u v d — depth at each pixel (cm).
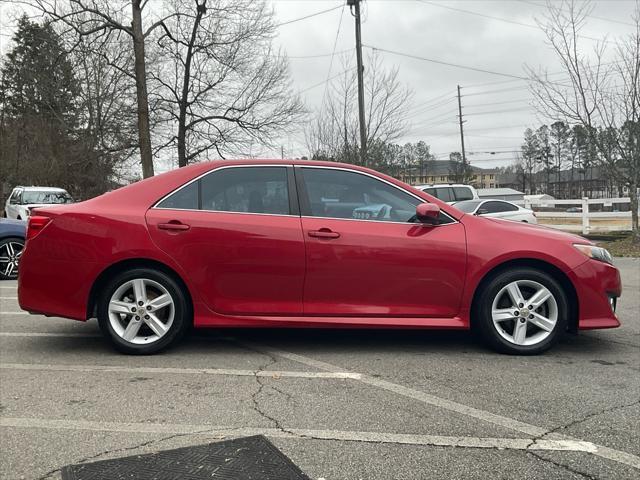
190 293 450
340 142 2198
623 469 272
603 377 408
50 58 2227
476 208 1381
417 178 7381
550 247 457
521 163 9225
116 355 462
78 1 1855
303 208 459
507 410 345
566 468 273
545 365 437
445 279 451
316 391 378
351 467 273
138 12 1900
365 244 447
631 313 639
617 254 1297
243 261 446
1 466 275
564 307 459
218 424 324
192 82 2316
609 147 1403
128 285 450
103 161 2652
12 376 409
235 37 2238
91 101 2620
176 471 269
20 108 2992
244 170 468
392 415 337
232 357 457
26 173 2841
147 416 336
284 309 450
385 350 481
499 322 462
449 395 371
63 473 267
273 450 291
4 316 621
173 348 484
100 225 445
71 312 448
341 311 449
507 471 270
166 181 464
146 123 1945
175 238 443
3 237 911
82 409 347
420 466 275
